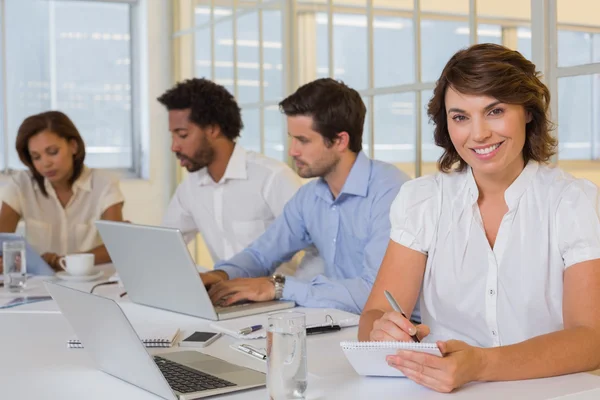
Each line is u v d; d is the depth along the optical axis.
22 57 4.38
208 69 4.04
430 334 1.56
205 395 1.17
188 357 1.41
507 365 1.19
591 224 1.35
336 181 2.17
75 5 4.47
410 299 1.55
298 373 1.11
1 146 4.36
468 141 1.34
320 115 2.09
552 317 1.42
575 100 1.94
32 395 1.21
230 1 3.75
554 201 1.39
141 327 1.71
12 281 2.20
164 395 1.17
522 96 1.31
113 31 4.57
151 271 1.87
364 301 1.93
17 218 3.01
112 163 4.61
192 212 2.91
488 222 1.48
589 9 1.88
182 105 2.68
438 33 2.36
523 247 1.42
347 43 2.80
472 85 1.29
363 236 2.12
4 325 1.75
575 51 1.93
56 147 2.88
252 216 2.76
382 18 2.60
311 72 3.04
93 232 3.04
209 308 1.78
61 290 1.29
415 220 1.54
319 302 1.91
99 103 4.57
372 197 2.09
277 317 1.12
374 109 2.67
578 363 1.23
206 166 2.78
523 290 1.42
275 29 3.29
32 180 3.01
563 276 1.39
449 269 1.50
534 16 2.02
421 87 2.43
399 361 1.18
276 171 2.73
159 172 4.56
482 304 1.47
